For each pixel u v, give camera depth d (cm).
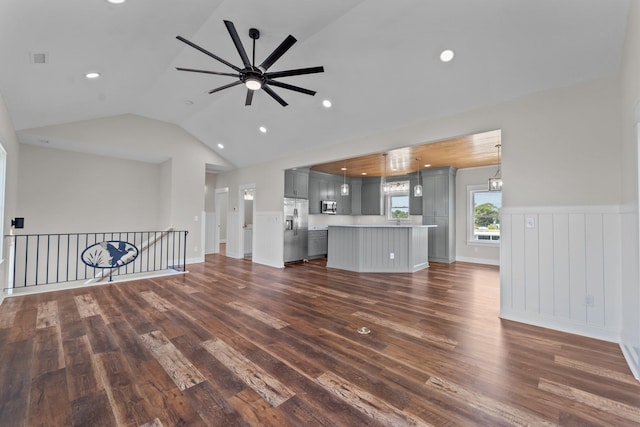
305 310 343
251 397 181
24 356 228
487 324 302
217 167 755
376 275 549
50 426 155
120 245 553
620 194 256
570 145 283
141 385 192
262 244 682
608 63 256
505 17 250
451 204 720
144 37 305
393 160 639
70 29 256
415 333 279
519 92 308
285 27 306
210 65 390
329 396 182
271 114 505
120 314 324
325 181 827
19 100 369
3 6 203
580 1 223
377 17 282
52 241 578
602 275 265
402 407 172
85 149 582
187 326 291
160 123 631
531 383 197
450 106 356
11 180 430
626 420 162
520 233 311
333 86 390
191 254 682
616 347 249
